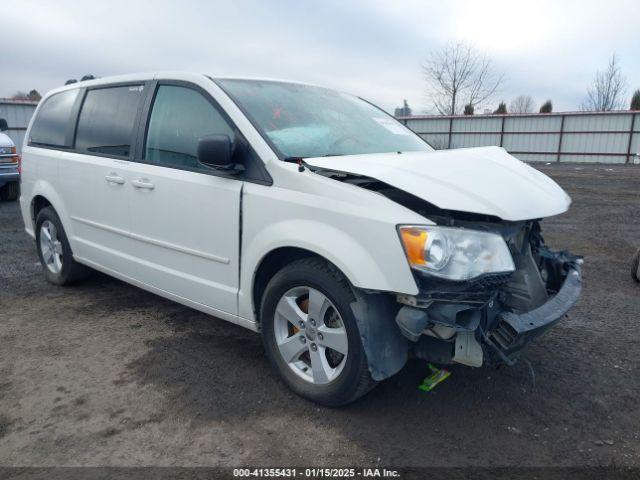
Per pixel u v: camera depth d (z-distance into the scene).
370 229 2.54
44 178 4.84
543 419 2.86
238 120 3.16
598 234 8.07
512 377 3.31
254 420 2.82
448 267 2.42
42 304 4.61
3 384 3.21
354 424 2.79
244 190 3.04
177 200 3.45
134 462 2.49
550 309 2.71
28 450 2.57
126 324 4.14
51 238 5.02
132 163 3.82
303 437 2.68
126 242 3.99
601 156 29.39
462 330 2.44
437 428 2.76
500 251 2.54
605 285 5.29
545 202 2.79
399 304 2.71
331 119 3.65
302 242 2.74
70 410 2.92
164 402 3.00
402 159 2.87
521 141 31.72
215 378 3.28
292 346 3.02
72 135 4.57
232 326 4.10
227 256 3.21
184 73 3.61
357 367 2.67
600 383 3.26
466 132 33.53
